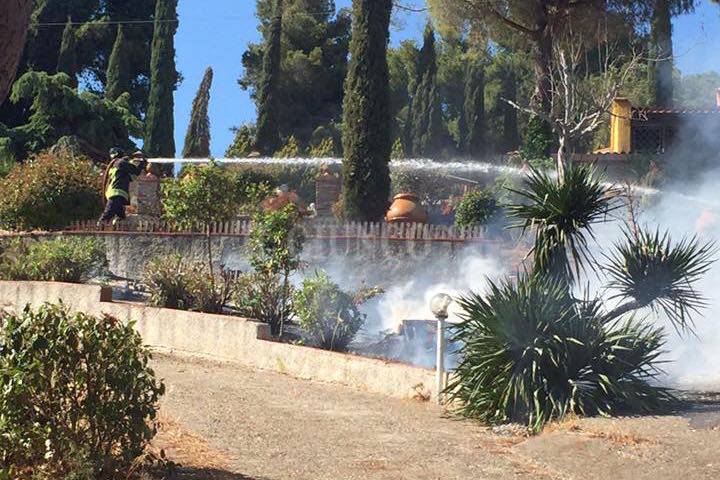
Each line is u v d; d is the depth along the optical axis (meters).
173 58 47.97
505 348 11.25
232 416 11.21
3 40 4.17
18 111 52.31
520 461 9.50
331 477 8.73
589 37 34.84
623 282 12.04
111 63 53.41
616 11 35.53
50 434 7.32
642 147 32.50
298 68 60.41
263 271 17.33
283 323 16.97
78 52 60.19
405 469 9.12
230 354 16.22
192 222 21.70
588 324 11.39
